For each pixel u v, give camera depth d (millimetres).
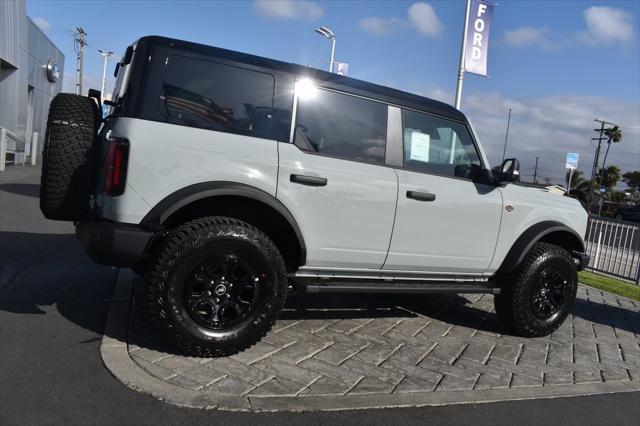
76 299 5125
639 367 5020
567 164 23906
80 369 3639
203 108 3941
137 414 3146
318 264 4457
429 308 6188
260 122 4125
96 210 3965
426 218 4789
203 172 3861
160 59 3838
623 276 10266
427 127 4922
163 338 4156
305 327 5000
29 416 3023
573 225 5828
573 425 3680
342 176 4359
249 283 4020
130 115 3746
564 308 5637
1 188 12766
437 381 4105
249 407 3338
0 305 4809
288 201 4156
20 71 22109
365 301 6152
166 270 3742
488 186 5207
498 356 4852
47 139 4188
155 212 3732
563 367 4785
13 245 7195
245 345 4059
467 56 10922
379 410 3529
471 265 5188
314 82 4352
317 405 3473
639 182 89938
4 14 19547
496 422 3578
